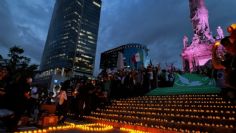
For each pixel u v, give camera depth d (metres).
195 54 31.55
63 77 80.69
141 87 16.53
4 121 7.20
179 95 13.14
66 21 155.38
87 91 14.02
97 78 19.03
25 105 7.62
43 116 9.37
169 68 20.28
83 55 154.50
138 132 8.90
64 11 162.50
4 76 8.39
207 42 30.64
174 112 10.05
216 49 3.63
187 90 14.14
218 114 8.45
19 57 50.28
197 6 33.50
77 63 148.25
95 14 173.00
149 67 16.98
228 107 8.91
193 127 7.95
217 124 7.73
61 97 11.34
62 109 11.24
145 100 13.70
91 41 163.38
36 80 89.50
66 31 151.50
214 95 11.23
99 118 12.33
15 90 7.29
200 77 15.35
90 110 13.87
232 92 3.18
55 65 146.62
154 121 9.55
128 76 16.75
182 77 16.28
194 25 33.53
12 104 7.21
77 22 154.88
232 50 3.25
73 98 15.20
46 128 8.77
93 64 161.00
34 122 9.64
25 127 8.60
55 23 171.38
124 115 11.75
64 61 140.75
